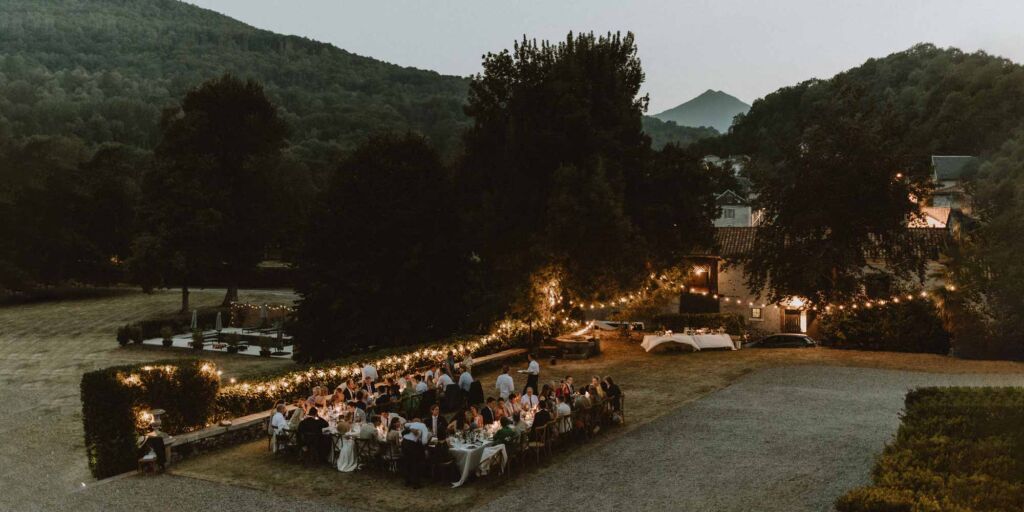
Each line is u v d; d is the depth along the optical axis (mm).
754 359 30781
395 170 37469
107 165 81188
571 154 33156
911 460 11586
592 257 30641
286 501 14852
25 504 16234
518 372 29531
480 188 36062
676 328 39656
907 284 36656
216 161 57406
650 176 34188
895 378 25672
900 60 137750
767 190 34500
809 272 31719
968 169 84438
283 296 73062
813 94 135000
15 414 28781
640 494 14461
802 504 13297
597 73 34219
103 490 15844
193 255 55875
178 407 18578
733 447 17484
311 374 23531
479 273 37250
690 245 35125
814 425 19281
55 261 73750
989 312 29891
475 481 16094
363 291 36531
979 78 104375
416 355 27766
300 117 181500
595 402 19734
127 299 71562
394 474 16672
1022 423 13469
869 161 32188
